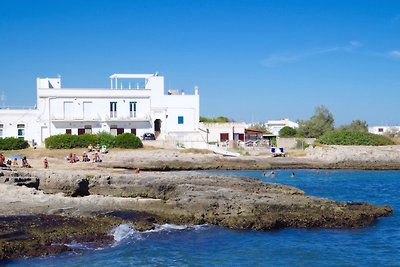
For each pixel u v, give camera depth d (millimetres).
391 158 75562
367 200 42500
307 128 120938
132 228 27266
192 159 68375
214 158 70000
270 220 28969
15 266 21469
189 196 33375
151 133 84250
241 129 92062
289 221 29656
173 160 66750
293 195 35812
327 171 69875
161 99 86000
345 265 22859
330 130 117438
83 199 31609
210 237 26922
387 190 49094
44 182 36719
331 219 30172
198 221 29375
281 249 25109
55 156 66188
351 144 90312
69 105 82438
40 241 23984
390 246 25859
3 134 80438
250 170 68625
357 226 29891
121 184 37406
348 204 34000
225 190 35188
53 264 21938
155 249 24625
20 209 28828
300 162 73500
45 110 81500
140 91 85125
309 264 22906
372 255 24359
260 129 131250
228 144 84188
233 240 26516
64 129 82000
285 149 85438
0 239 23391
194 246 25312
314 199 34312
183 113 86938
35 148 73438
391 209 33938
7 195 31781
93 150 70562
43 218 27156
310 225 29594
